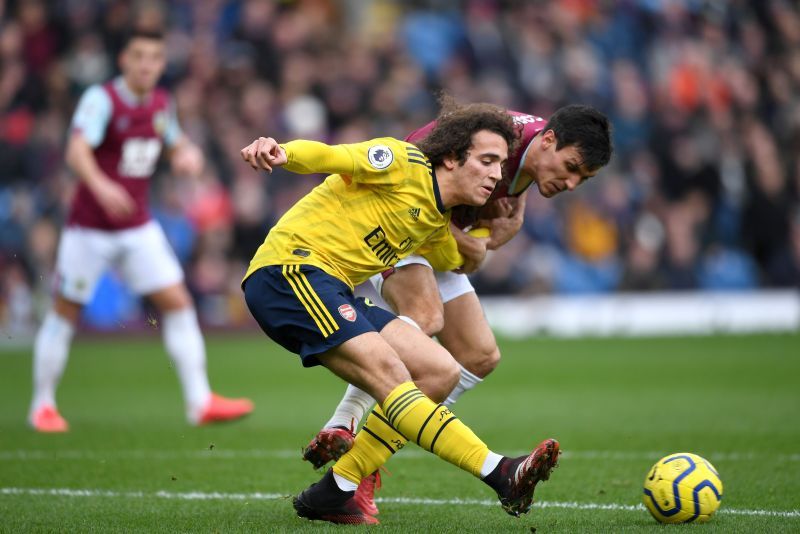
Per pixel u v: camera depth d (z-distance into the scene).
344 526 18.09
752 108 81.06
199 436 30.38
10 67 67.62
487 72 73.50
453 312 21.86
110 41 66.50
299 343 18.16
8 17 68.69
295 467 24.94
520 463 16.69
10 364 56.06
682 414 34.94
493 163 18.38
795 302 73.56
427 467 25.08
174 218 61.84
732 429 30.91
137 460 25.92
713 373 48.62
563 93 74.06
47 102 66.69
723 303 72.12
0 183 64.31
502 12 76.62
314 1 76.50
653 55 79.44
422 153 18.50
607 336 69.75
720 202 74.31
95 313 64.62
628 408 36.91
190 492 21.75
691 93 78.75
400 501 20.80
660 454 26.42
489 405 38.41
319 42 70.50
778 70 83.56
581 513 19.19
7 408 38.47
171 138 33.75
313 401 40.44
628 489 21.69
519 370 51.38
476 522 18.41
